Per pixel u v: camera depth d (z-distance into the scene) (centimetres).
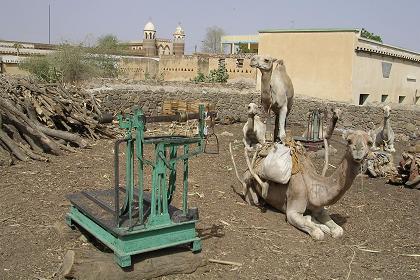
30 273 452
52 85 1288
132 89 1706
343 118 1664
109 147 1148
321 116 1197
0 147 919
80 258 439
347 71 1770
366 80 1869
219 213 650
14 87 1123
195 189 778
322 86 1833
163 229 446
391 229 634
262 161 665
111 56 2541
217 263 488
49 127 1131
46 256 489
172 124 1488
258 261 500
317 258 517
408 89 2297
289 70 1906
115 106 1633
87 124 1247
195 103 1611
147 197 523
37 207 642
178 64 2697
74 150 1059
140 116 427
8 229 558
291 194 603
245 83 2136
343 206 735
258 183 655
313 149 1145
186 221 459
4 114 990
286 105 788
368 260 522
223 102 1867
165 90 1795
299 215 596
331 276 475
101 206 494
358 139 536
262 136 818
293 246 545
